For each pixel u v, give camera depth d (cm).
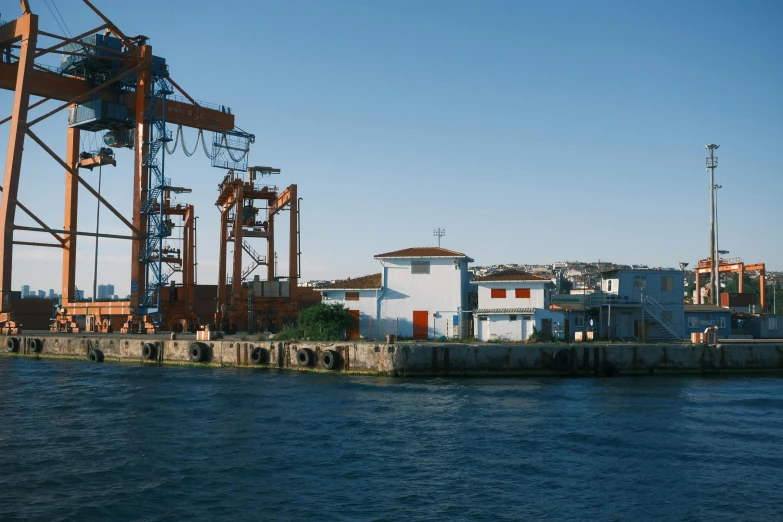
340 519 1883
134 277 7231
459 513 1930
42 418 3212
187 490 2125
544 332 5659
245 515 1916
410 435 2838
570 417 3216
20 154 6519
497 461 2445
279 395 3850
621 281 6394
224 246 8738
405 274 6041
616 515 1917
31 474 2284
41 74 6769
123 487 2153
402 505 1992
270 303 8144
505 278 5884
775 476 2273
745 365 5109
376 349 4725
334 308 5784
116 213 7100
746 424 3061
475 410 3391
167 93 7200
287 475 2283
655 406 3519
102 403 3622
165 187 7281
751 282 16625
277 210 9025
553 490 2127
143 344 5809
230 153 7931
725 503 2012
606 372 4828
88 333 7219
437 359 4675
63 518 1878
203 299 9388
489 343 5081
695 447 2642
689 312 6950
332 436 2822
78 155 7906
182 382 4444
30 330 8319
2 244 6594
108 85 7175
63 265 7894
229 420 3142
